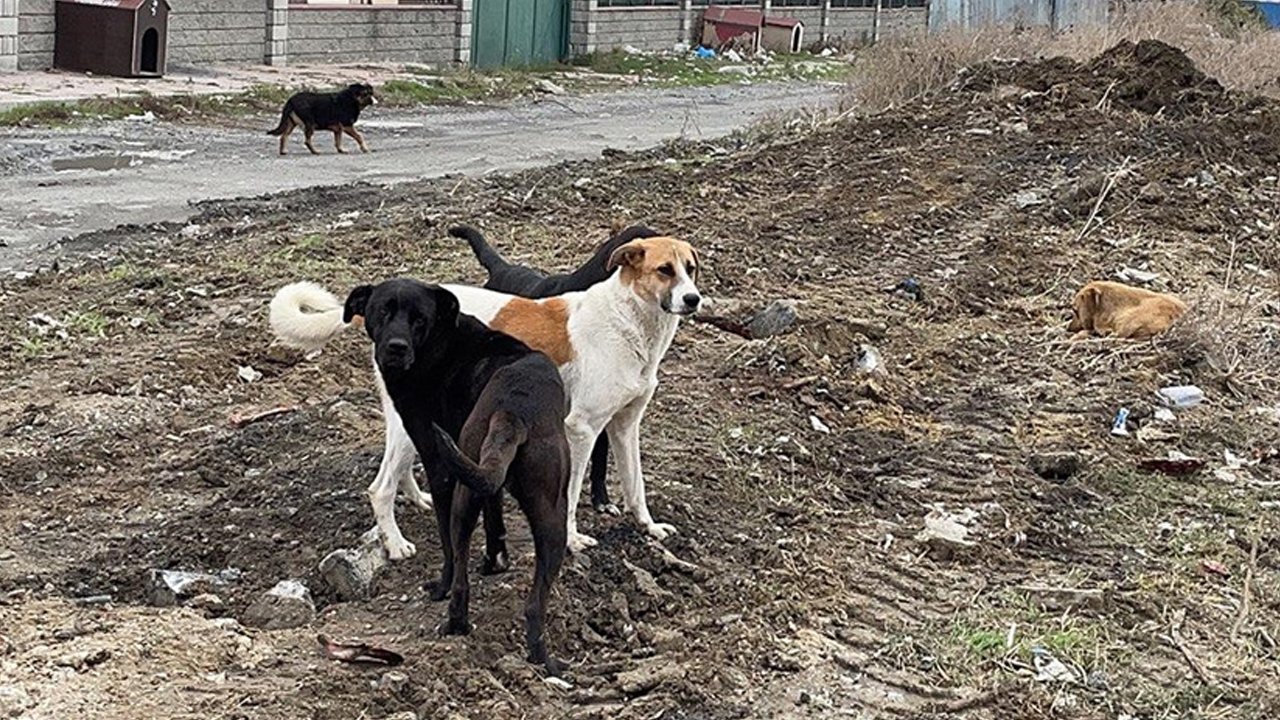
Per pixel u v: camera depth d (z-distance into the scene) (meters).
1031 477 9.67
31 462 9.24
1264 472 9.95
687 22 34.91
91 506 8.91
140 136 18.14
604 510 8.75
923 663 8.00
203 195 15.35
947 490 9.50
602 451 8.74
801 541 8.82
